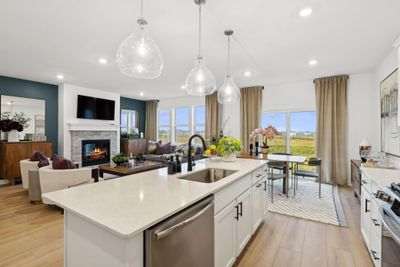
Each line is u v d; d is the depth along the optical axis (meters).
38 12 2.19
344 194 3.92
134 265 0.92
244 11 2.16
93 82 5.27
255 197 2.34
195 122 7.23
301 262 1.93
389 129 3.18
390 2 2.00
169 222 1.06
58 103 5.52
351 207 3.27
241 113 5.76
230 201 1.73
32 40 2.86
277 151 5.41
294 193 3.87
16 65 3.92
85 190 1.43
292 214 3.00
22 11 2.17
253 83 5.32
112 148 6.54
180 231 1.13
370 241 1.95
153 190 1.43
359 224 2.69
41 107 5.24
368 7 2.08
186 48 3.11
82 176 3.15
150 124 8.06
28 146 4.64
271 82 5.20
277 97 5.38
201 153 5.79
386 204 1.45
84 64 3.86
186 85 2.71
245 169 2.16
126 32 2.63
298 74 4.48
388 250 1.38
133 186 1.54
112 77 4.78
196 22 2.38
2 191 4.02
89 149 5.91
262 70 4.18
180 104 7.43
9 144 4.40
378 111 3.89
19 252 2.05
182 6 2.07
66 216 1.17
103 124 6.25
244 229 2.02
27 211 3.04
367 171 2.26
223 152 2.71
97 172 3.76
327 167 4.61
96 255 1.02
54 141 5.46
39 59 3.61
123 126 7.56
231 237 1.75
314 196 3.80
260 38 2.78
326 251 2.10
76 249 1.12
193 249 1.25
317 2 2.01
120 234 0.85
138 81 5.14
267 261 1.94
